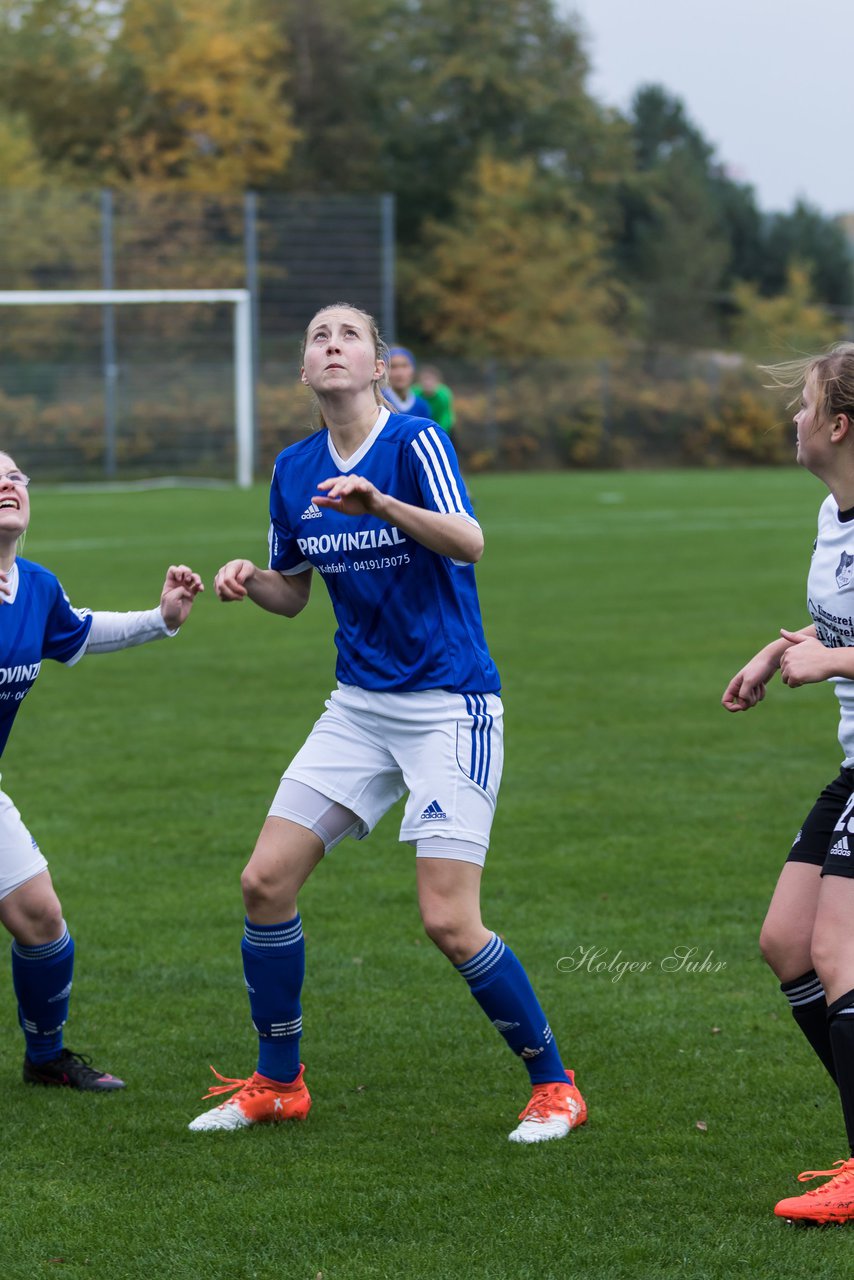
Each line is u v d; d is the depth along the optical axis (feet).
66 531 248.52
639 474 485.56
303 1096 44.68
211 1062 49.21
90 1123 44.47
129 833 77.71
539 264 574.15
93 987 56.24
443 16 621.31
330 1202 38.75
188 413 404.77
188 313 412.36
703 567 206.39
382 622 43.16
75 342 400.47
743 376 537.24
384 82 612.70
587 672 125.08
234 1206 38.55
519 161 619.26
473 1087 46.91
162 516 280.51
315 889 69.26
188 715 108.58
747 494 371.97
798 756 95.30
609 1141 42.55
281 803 43.96
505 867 71.41
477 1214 37.96
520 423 503.61
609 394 517.14
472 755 42.80
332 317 43.34
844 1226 37.19
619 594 176.76
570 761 93.86
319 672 126.93
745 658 131.75
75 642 47.57
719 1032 51.16
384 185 595.06
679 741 99.55
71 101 518.78
